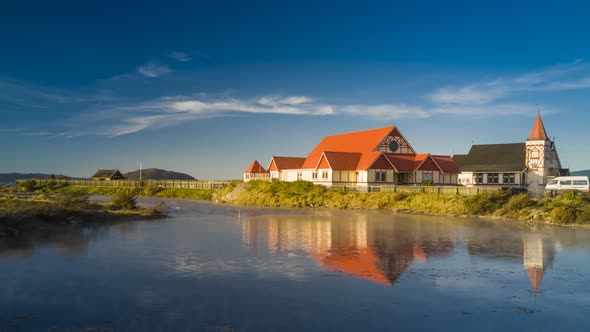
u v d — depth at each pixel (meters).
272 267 19.94
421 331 12.50
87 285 16.47
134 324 12.60
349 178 67.88
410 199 51.50
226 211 50.91
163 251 23.52
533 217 39.44
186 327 12.45
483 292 16.25
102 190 103.69
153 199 81.31
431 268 20.03
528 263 21.22
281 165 81.38
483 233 31.42
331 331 12.38
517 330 12.68
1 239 25.83
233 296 15.41
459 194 48.62
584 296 15.88
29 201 38.41
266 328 12.49
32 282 16.75
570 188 51.38
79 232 29.92
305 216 44.47
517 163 78.25
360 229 33.59
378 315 13.70
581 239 28.61
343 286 16.86
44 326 12.38
